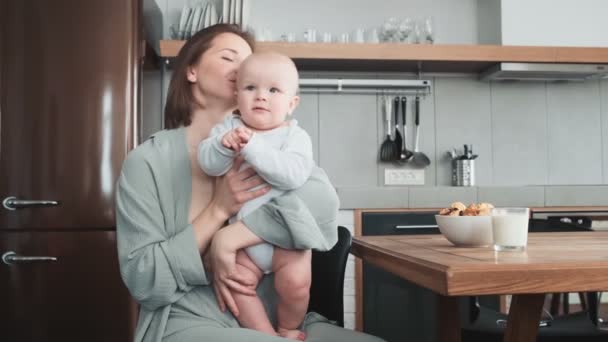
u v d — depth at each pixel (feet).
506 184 11.57
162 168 3.58
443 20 11.71
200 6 10.25
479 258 3.23
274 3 11.47
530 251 3.69
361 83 11.02
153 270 3.22
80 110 7.57
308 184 3.51
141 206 3.41
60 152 7.52
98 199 7.48
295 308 3.45
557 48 10.52
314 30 10.94
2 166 7.52
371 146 11.38
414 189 9.63
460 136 11.55
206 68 3.81
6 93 7.58
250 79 3.59
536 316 3.60
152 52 9.41
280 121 3.64
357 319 9.29
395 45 10.29
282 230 3.30
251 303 3.36
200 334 3.14
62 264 7.39
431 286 2.89
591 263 2.86
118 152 7.55
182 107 3.92
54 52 7.63
